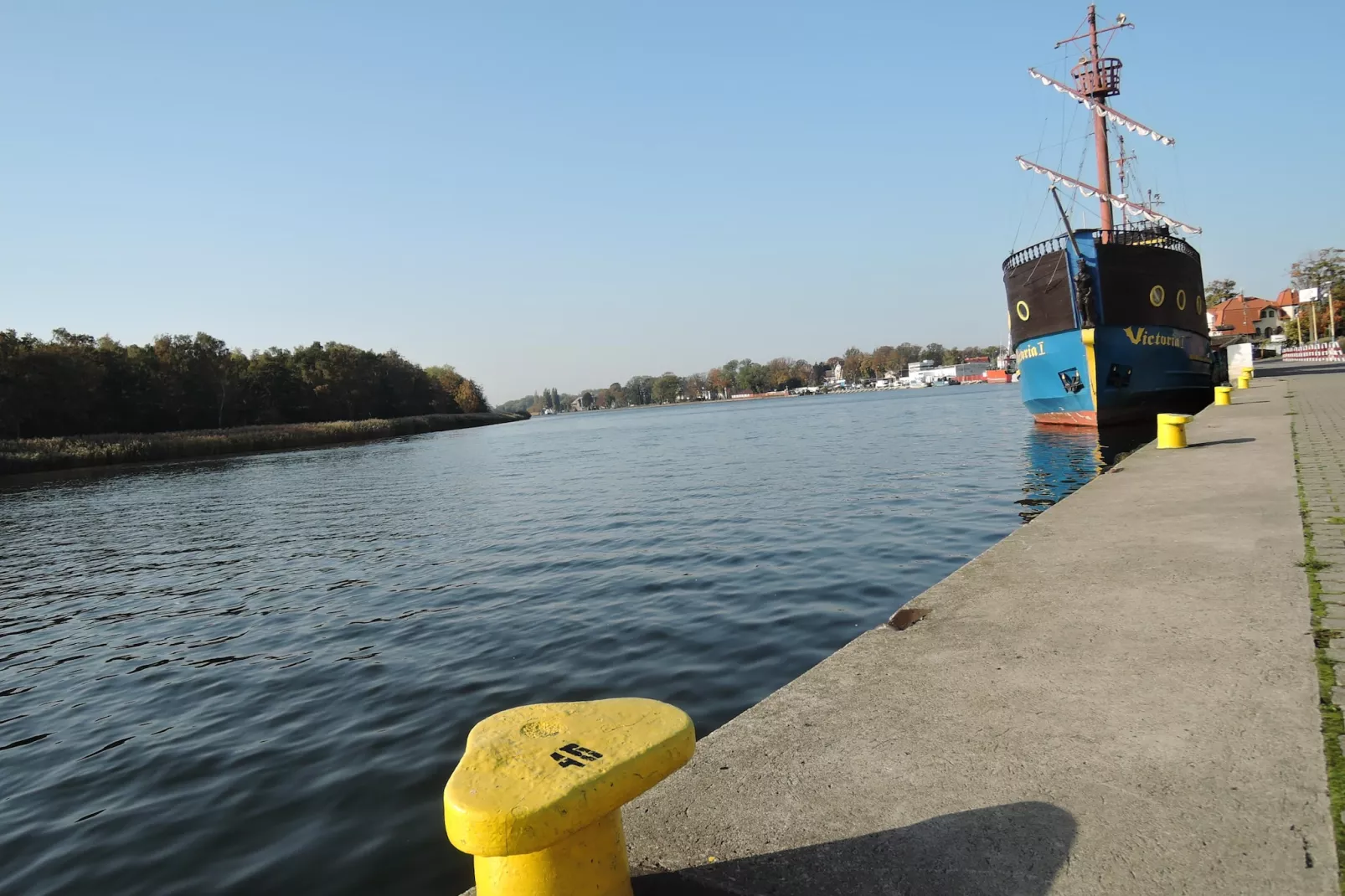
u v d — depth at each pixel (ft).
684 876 7.07
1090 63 111.65
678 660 22.43
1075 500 25.41
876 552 35.68
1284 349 260.21
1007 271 90.63
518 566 39.37
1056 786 7.92
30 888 13.44
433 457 156.87
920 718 9.84
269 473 131.95
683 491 67.46
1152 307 79.25
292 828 14.67
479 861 6.17
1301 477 25.85
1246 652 10.93
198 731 20.52
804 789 8.39
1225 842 6.71
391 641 27.50
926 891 6.46
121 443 198.39
